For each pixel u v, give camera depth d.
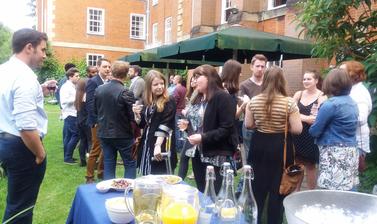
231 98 3.29
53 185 5.52
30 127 2.59
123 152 4.50
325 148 3.14
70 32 27.66
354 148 3.10
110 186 2.34
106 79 5.55
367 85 4.01
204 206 1.80
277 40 5.99
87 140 6.66
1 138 2.70
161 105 3.90
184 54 8.79
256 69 4.59
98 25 28.58
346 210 1.45
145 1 29.67
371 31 4.67
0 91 2.66
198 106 3.60
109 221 1.87
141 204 1.60
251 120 3.37
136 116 4.23
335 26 4.71
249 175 1.89
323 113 3.09
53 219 4.15
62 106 6.95
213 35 5.85
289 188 3.19
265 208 3.28
